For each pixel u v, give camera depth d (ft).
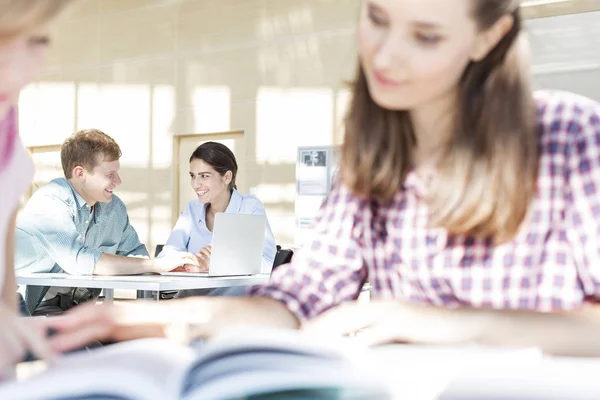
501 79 2.89
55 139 27.04
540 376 1.85
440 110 3.08
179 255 10.68
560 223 3.04
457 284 3.23
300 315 3.25
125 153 25.08
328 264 3.48
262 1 22.31
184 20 23.98
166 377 1.76
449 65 2.67
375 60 2.71
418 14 2.56
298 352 1.86
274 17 22.06
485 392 1.72
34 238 9.96
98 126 25.91
